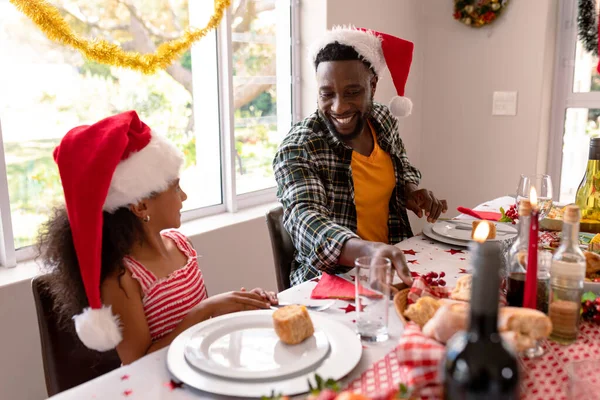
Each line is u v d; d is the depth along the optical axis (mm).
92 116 1818
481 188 3025
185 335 844
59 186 1758
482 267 484
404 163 1781
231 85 2232
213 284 2082
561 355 758
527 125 2820
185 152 2170
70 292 991
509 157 2906
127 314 1007
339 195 1540
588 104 2754
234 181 2322
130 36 1895
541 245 1155
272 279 2389
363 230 1598
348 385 697
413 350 632
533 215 736
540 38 2703
